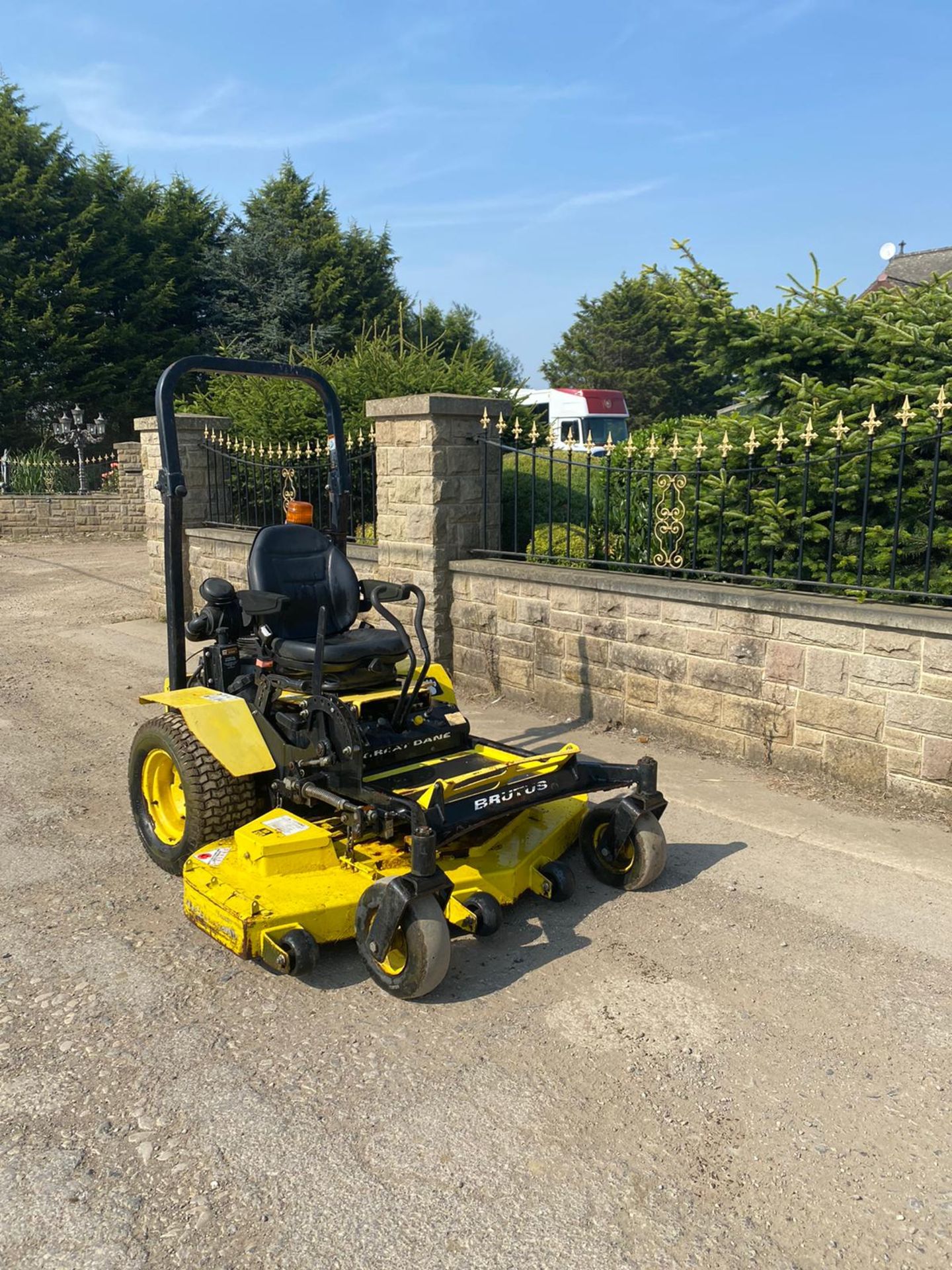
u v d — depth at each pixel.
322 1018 3.54
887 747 5.53
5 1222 2.58
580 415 21.84
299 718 4.37
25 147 27.98
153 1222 2.58
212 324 29.86
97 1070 3.23
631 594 6.77
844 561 6.34
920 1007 3.57
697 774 6.10
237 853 4.09
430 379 12.10
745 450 6.41
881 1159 2.81
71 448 28.08
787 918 4.25
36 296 27.19
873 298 6.95
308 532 5.38
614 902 4.43
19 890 4.61
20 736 7.11
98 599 13.50
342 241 30.08
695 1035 3.41
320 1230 2.55
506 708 7.68
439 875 3.53
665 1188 2.70
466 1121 2.97
